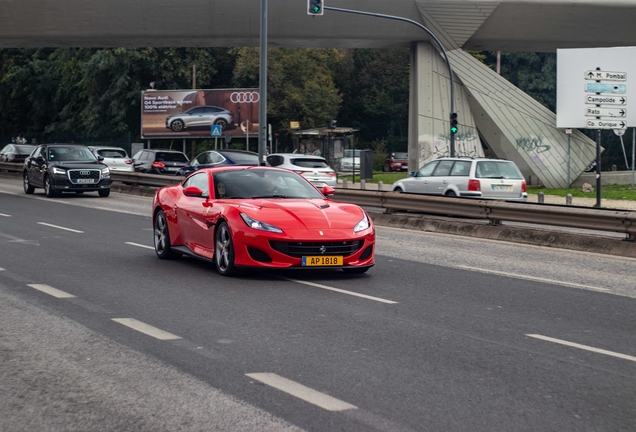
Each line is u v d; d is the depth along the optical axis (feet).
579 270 38.96
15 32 133.39
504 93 129.39
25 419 15.52
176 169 116.57
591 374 19.30
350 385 17.94
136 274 34.32
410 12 124.47
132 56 206.08
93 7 128.06
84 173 88.48
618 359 20.89
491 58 241.55
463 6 122.72
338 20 125.90
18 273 34.22
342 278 33.94
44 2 127.95
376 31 127.95
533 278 35.68
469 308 27.78
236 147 210.79
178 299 28.48
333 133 168.45
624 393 17.72
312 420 15.51
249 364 19.63
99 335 22.71
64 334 22.81
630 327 25.09
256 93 203.41
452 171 75.05
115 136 212.43
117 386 17.71
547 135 128.06
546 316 26.66
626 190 117.08
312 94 215.31
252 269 33.83
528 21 125.39
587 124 80.84
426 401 16.87
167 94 201.77
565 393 17.66
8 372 18.81
